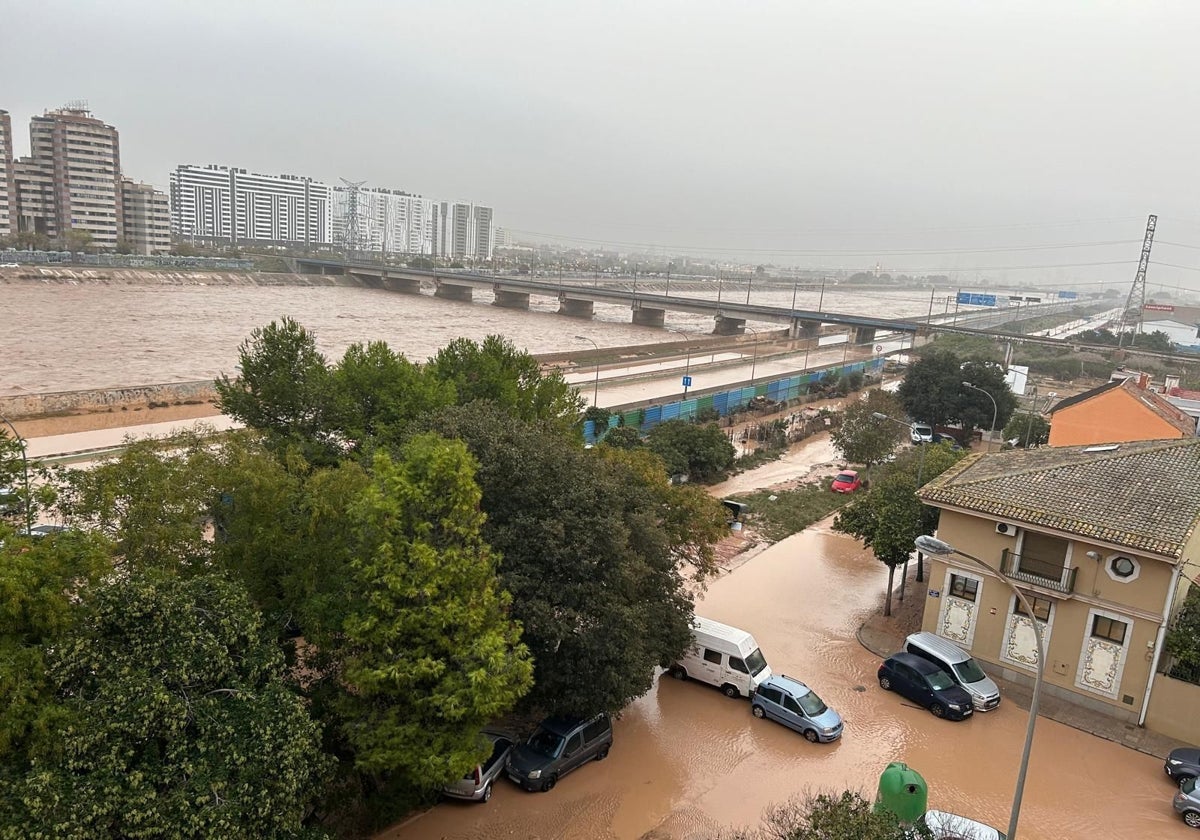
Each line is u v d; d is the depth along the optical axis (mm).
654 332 151000
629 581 21531
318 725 15266
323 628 16891
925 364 66875
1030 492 26547
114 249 189500
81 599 14039
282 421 30609
